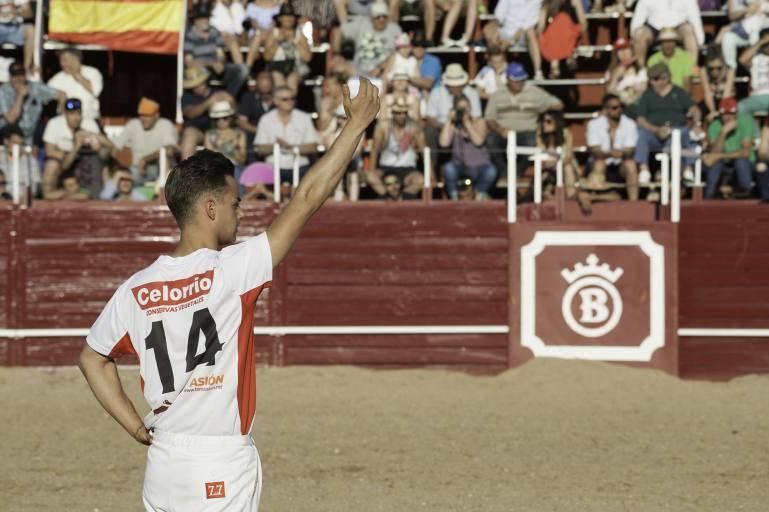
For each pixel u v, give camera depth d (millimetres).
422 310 17828
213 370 5012
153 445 5094
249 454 5090
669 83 19000
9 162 19234
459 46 20750
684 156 18672
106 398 5207
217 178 5148
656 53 19922
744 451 12719
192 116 19656
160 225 18062
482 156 18828
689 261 17562
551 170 19016
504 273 17719
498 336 17734
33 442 13336
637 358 17359
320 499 10484
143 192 19344
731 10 19922
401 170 18828
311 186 5012
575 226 17469
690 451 12719
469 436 13570
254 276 5035
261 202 17953
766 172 18344
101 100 22297
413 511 10047
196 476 4973
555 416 14844
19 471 11766
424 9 20656
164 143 19500
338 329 17906
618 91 19438
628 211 18125
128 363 17781
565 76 21562
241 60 20234
